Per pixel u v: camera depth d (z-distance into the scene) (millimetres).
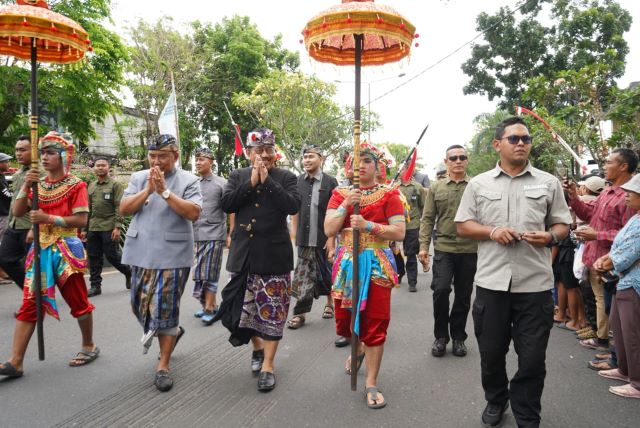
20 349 3930
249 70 25031
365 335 3564
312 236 5559
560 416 3322
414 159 4617
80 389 3727
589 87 11453
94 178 10320
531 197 3039
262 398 3607
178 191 3963
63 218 4016
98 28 14609
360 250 3609
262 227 3869
